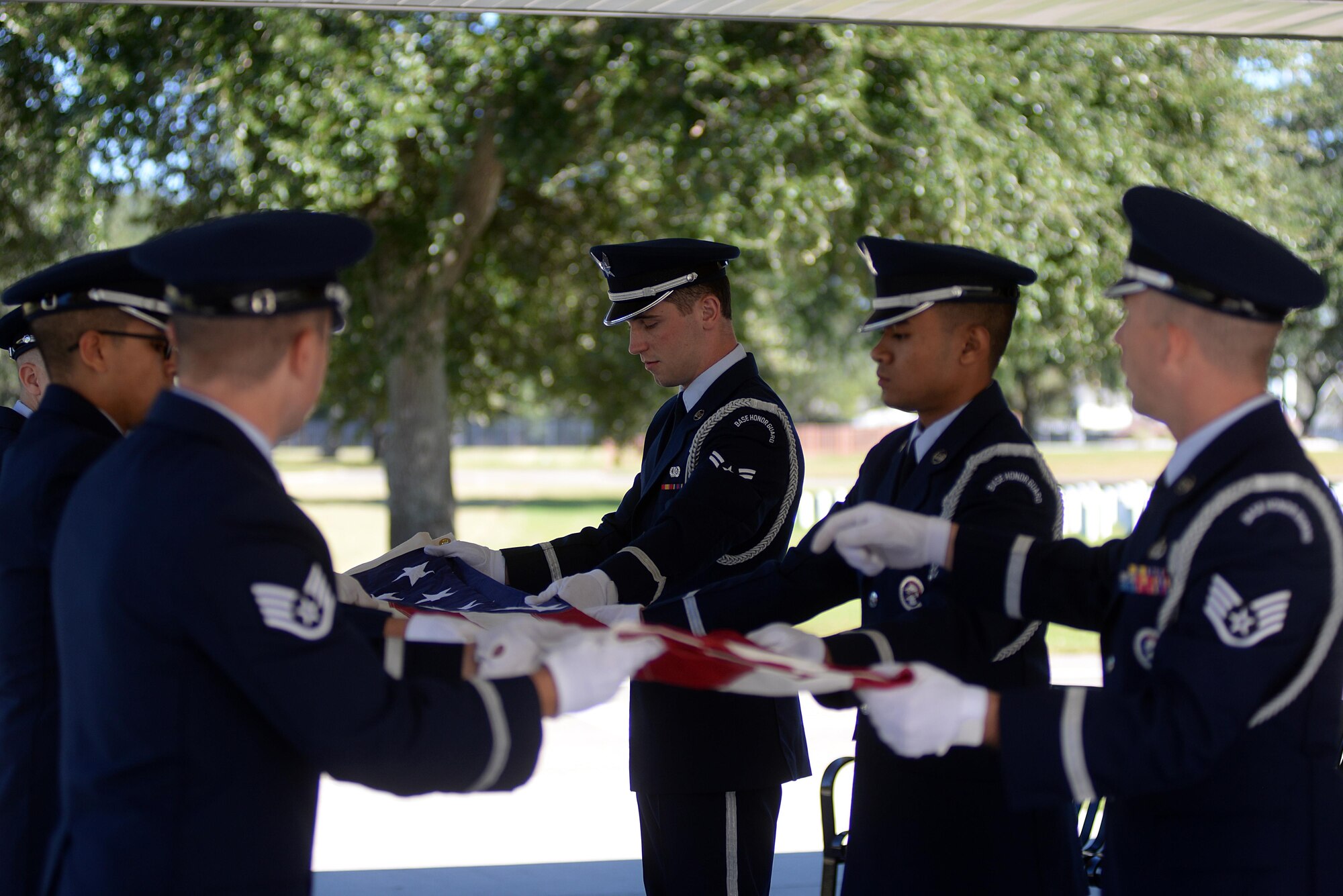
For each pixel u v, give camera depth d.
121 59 10.01
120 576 1.77
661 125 10.16
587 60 10.26
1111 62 10.92
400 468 13.06
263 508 1.80
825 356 23.52
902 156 10.34
